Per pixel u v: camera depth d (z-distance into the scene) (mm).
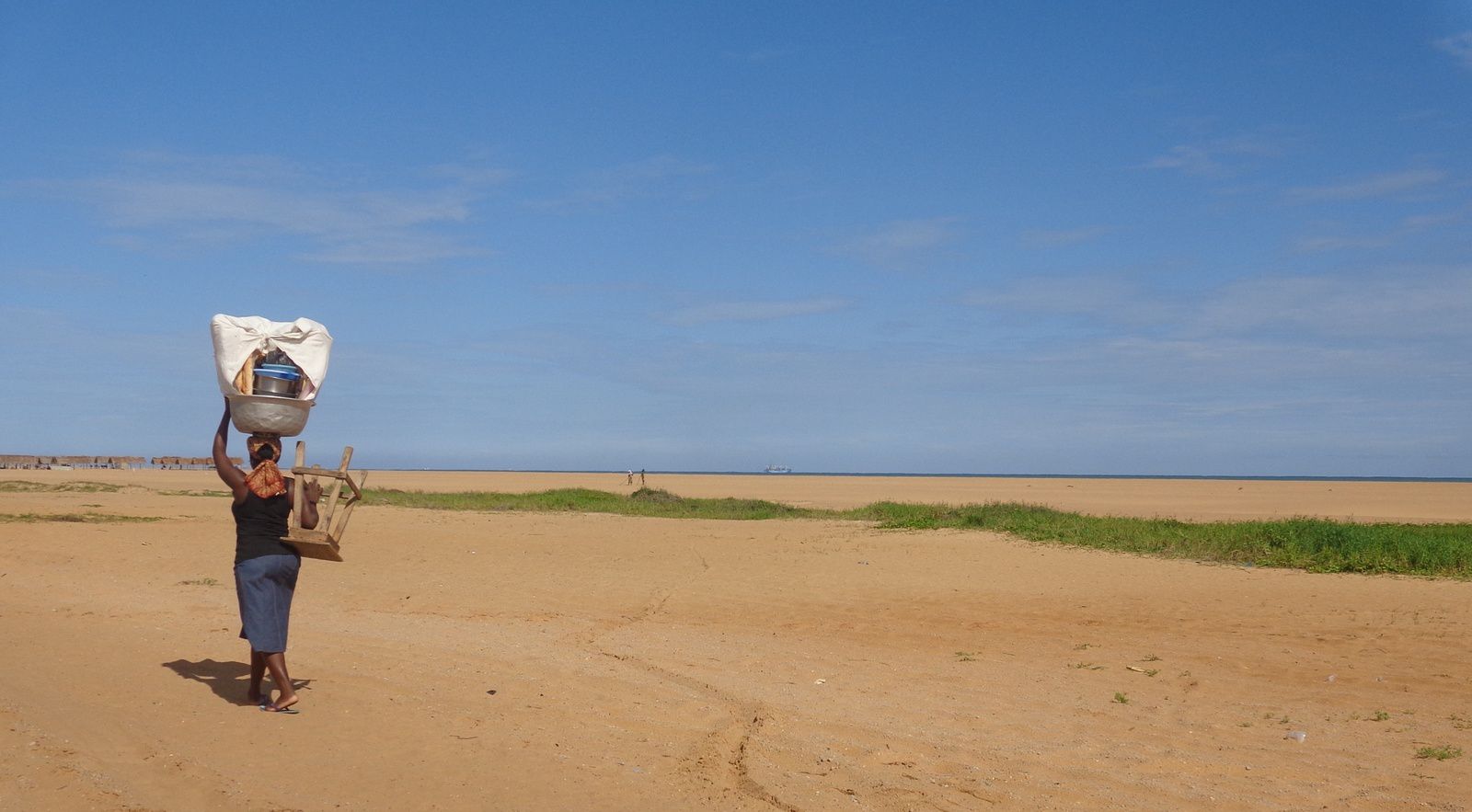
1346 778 5887
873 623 12070
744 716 7051
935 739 6609
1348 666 9539
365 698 7074
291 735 6039
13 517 21594
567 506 33812
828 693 8000
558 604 13047
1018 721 7227
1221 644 10750
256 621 6562
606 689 7793
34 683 7109
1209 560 18312
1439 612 12664
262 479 6539
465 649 9375
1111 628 11750
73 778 5047
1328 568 16891
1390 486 97625
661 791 5285
